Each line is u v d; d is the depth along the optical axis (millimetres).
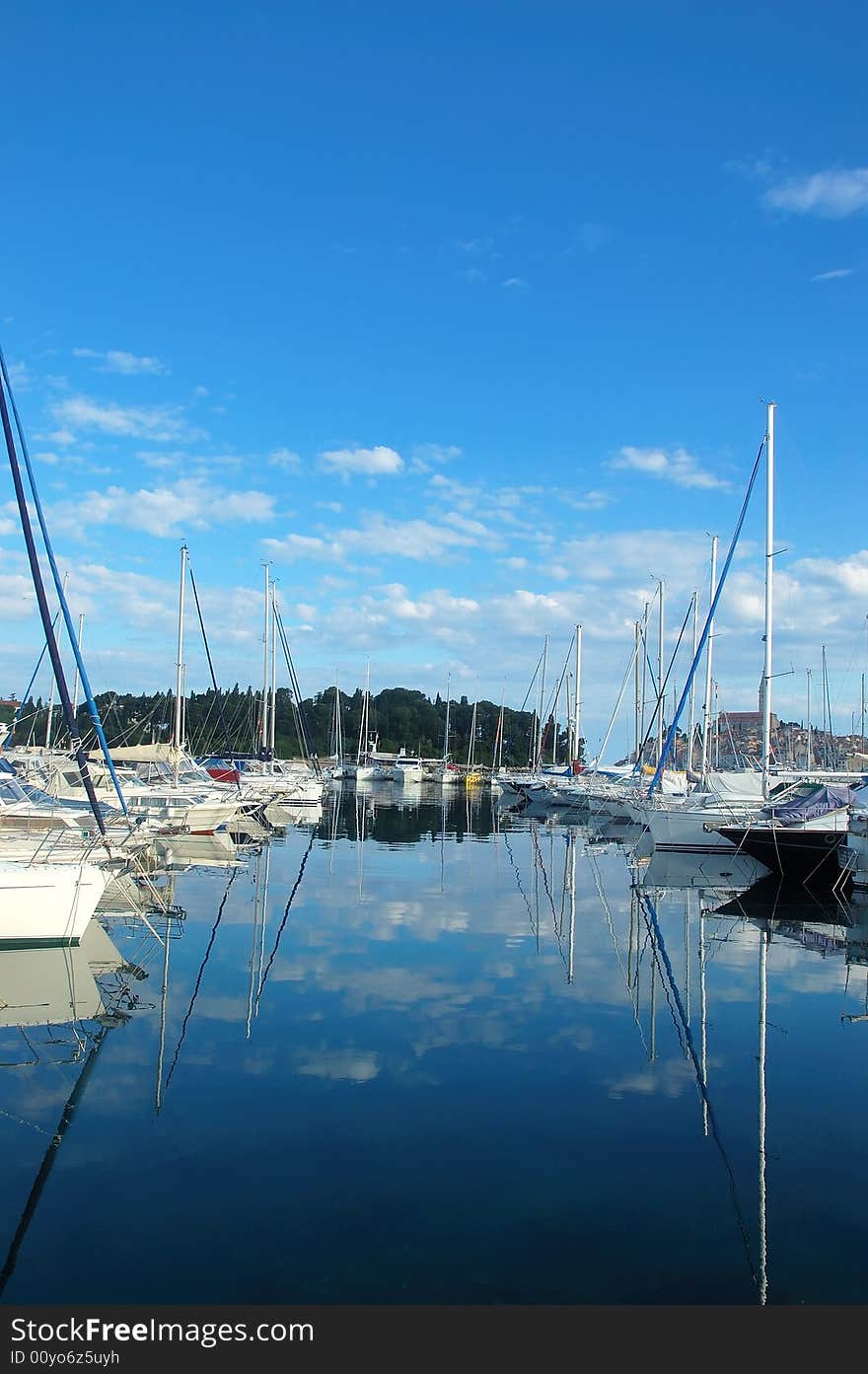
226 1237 7332
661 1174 8570
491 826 46969
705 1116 9945
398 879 26531
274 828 42469
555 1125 9578
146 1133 9117
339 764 95438
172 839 31188
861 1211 7980
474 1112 9859
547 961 16766
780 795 30141
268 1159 8641
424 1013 13266
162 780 38094
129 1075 10633
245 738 61250
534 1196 8078
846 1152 9125
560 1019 13258
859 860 25844
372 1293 6719
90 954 16266
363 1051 11594
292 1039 11992
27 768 28578
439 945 17750
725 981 15758
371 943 17750
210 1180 8227
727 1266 7121
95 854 19703
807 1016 13805
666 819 32938
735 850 32219
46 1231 7363
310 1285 6781
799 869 28172
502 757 109375
